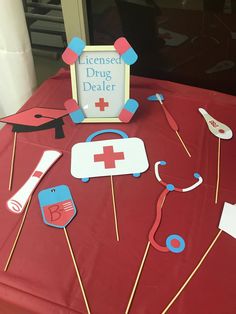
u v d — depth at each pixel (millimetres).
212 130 920
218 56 1034
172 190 771
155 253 664
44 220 714
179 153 857
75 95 915
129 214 727
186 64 1087
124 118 932
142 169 814
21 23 978
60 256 660
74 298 602
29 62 1063
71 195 762
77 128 925
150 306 594
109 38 1123
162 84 1079
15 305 605
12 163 831
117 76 901
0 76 1082
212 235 692
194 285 621
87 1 1065
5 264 646
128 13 1045
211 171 814
